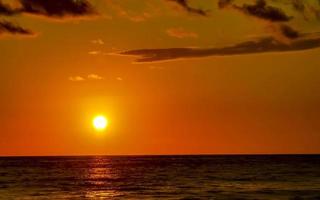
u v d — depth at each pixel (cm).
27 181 7325
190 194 5456
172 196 5291
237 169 10206
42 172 9594
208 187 6234
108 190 6000
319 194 5347
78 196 5381
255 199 4947
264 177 7800
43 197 5294
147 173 9231
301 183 6669
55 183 6975
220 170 9925
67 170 10462
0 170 10262
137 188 6212
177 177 8019
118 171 9975
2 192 5794
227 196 5209
